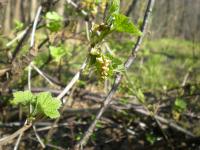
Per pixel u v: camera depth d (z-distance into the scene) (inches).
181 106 105.4
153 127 119.6
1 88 76.4
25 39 90.0
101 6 91.8
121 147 120.9
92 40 44.4
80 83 101.5
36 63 107.4
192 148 114.4
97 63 43.2
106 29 43.2
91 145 119.1
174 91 146.5
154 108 111.3
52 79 112.1
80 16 94.5
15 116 118.6
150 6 61.4
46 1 86.4
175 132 119.3
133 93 100.6
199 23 182.2
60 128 121.1
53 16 81.0
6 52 96.2
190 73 156.6
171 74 195.2
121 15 40.9
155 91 152.9
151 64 166.4
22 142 111.5
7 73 75.0
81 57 144.9
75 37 99.3
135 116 120.3
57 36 93.7
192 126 128.6
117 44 125.3
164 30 170.2
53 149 104.9
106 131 126.7
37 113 42.6
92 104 134.0
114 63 44.7
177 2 163.3
